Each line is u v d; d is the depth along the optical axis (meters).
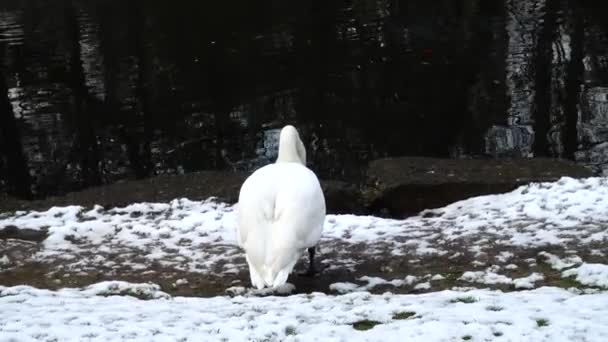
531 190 10.93
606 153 16.98
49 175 18.05
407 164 12.48
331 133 18.73
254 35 27.30
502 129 18.47
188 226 10.16
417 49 24.48
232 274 8.20
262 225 6.99
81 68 24.77
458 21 27.25
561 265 7.67
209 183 12.19
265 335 5.59
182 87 22.67
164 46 26.69
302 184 7.30
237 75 23.31
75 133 19.89
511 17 27.33
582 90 20.44
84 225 10.20
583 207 9.72
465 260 8.18
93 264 8.68
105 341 5.52
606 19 26.27
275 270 6.78
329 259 8.64
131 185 12.27
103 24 30.05
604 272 7.23
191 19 30.05
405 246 8.89
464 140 18.08
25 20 31.22
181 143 19.05
